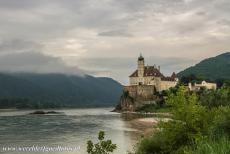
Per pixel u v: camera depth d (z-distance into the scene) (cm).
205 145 1678
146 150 3350
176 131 2738
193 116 2709
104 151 2097
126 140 7944
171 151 2764
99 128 12069
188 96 2892
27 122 16562
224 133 2281
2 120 18550
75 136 9294
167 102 2803
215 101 9144
